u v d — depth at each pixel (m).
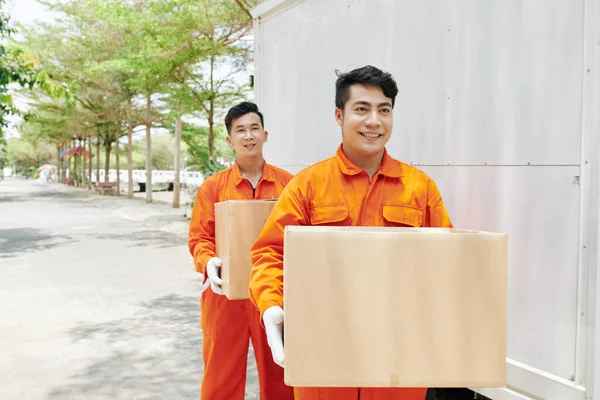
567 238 1.82
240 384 2.91
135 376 4.26
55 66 24.50
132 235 13.62
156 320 5.81
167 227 15.36
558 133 1.86
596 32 1.74
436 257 1.52
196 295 6.98
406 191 1.90
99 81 24.97
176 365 4.50
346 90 1.83
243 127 3.01
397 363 1.52
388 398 1.89
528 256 1.95
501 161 2.07
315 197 1.90
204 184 3.04
